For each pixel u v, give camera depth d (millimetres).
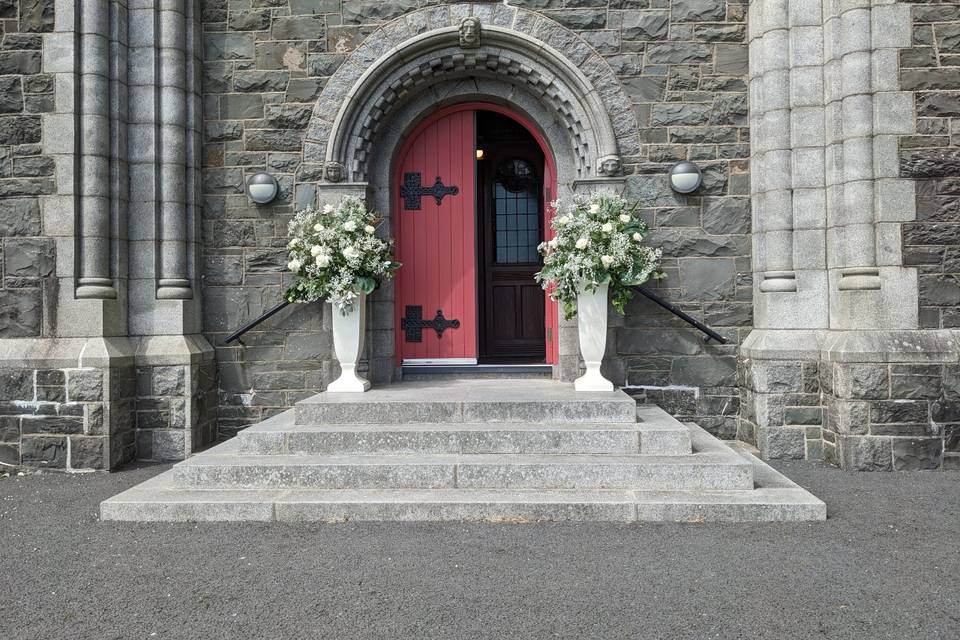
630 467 4203
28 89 5539
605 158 5906
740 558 3330
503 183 7609
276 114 6102
